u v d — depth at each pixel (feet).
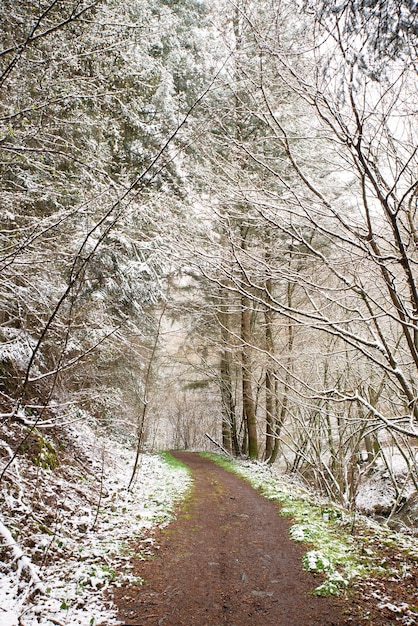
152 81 31.22
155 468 41.65
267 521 24.57
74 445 29.19
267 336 39.83
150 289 31.76
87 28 17.90
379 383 27.94
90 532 19.24
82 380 31.94
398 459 42.50
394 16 9.88
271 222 15.58
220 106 17.49
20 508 17.04
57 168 23.95
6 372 22.94
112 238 25.52
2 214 17.94
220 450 78.54
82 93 18.20
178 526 22.54
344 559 17.83
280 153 19.56
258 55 15.21
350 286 15.07
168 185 26.04
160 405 69.67
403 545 19.53
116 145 28.68
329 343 29.35
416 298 13.55
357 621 13.20
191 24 31.32
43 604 12.73
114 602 13.83
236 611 13.91
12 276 17.46
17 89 17.71
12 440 21.50
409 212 14.82
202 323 51.24
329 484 34.86
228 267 16.93
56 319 19.88
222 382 64.18
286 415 45.01
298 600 14.69
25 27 16.81
